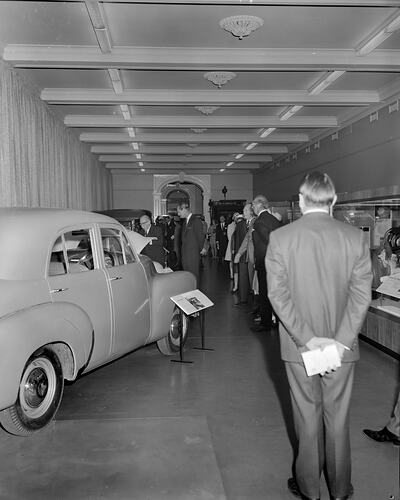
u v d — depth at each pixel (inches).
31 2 257.8
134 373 217.0
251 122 541.3
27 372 147.9
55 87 415.8
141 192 1008.9
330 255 103.7
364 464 132.7
